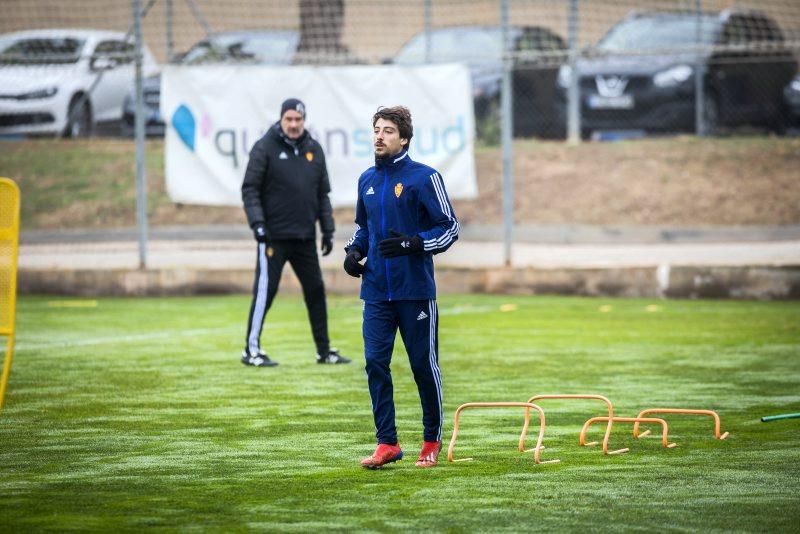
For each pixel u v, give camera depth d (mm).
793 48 44125
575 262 47438
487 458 19453
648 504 16406
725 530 15133
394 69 42438
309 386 26484
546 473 18328
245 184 28984
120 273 44688
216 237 52469
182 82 42438
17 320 38156
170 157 42500
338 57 43406
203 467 18812
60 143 57625
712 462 19016
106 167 57062
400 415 23359
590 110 57938
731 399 24859
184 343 33281
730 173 57031
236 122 42469
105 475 18281
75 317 38969
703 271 42938
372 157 42500
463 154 42438
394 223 18531
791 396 25156
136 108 44031
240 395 25375
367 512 16062
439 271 44844
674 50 43031
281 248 29188
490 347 32312
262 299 29203
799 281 42281
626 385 26500
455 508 16250
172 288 44719
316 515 15914
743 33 58406
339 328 36375
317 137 42438
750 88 59719
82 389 26109
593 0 59406
